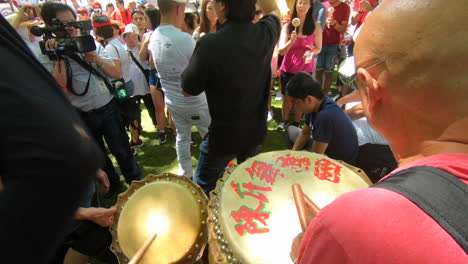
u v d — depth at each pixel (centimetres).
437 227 35
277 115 379
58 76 182
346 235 40
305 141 218
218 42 142
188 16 324
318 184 121
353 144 180
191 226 131
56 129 41
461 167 38
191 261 127
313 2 340
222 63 144
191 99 211
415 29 39
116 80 211
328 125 173
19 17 197
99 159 49
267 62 165
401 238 36
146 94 328
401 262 35
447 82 38
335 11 375
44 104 41
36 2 364
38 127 39
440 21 38
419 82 40
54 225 42
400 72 42
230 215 108
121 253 127
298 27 314
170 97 219
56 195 41
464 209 35
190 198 138
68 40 173
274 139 327
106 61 201
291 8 314
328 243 43
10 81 39
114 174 241
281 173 127
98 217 125
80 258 144
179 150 239
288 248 98
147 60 309
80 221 121
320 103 181
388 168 175
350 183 122
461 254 33
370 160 180
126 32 300
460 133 40
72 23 176
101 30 259
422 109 42
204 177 197
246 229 103
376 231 37
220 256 100
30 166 38
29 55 47
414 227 36
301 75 183
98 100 199
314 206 100
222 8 144
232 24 145
